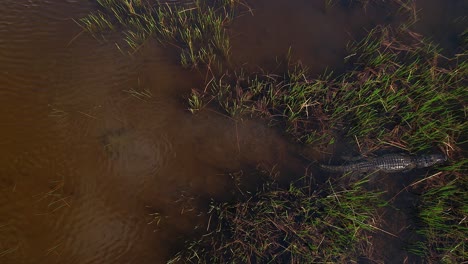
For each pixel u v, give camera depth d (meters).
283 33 7.59
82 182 5.84
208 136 6.46
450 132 6.50
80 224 5.58
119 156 6.10
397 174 6.39
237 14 7.72
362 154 6.51
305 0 8.03
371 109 6.71
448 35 7.77
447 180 6.20
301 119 6.67
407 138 6.59
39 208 5.57
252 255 5.62
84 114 6.32
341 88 6.70
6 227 5.37
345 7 8.04
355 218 5.57
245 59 7.23
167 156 6.23
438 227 5.77
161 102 6.63
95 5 7.46
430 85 6.68
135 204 5.82
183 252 5.55
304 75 7.01
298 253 5.60
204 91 6.71
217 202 5.97
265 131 6.61
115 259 5.45
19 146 5.88
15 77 6.40
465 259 5.58
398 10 7.93
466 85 7.05
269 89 6.88
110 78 6.72
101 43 7.05
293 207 5.97
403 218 6.05
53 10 7.23
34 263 5.27
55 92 6.42
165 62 7.04
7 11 7.02
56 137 6.07
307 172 6.34
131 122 6.39
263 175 6.25
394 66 7.17
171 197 5.94
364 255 5.78
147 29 7.32
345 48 7.54
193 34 7.27
